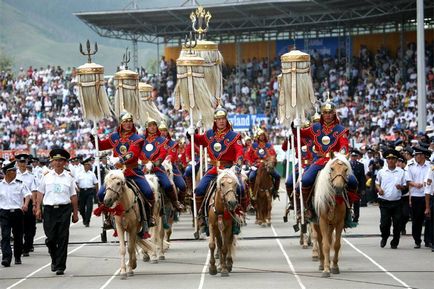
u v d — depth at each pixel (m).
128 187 22.42
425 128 39.34
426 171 27.14
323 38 72.94
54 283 21.77
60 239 23.31
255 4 66.12
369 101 65.25
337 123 23.14
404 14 66.38
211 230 22.08
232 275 22.27
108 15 70.88
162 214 25.42
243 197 22.56
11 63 112.31
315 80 71.75
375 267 23.30
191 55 30.73
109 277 22.53
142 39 81.50
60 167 23.52
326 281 21.00
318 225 22.72
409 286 20.08
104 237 28.78
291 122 27.03
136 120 31.42
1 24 131.38
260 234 32.53
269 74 74.44
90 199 38.91
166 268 23.91
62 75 79.25
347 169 21.23
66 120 72.81
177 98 30.56
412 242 29.09
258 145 36.38
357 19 67.38
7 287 21.31
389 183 27.17
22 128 72.81
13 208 25.38
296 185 25.69
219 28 72.69
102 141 23.69
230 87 75.31
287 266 23.81
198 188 22.78
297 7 66.44
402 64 67.69
